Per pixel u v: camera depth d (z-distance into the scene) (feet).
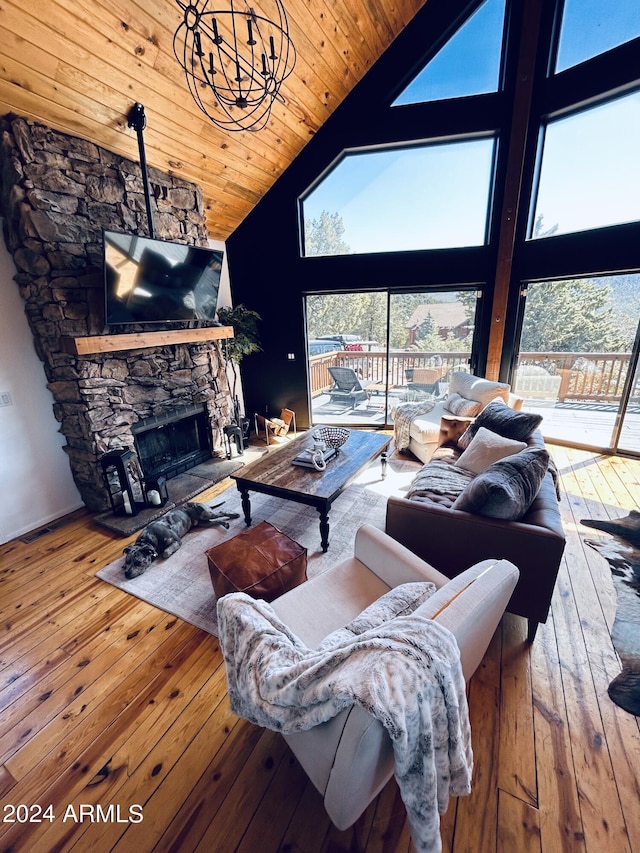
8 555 8.77
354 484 11.69
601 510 9.66
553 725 4.82
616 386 12.46
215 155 11.72
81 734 4.92
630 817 3.91
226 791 4.27
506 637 6.16
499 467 6.15
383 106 12.95
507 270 13.29
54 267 8.77
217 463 13.60
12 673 5.80
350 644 3.11
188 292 11.37
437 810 2.99
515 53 11.64
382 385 16.63
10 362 9.17
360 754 2.64
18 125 7.83
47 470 10.12
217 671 5.76
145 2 7.36
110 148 9.66
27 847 3.87
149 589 7.52
